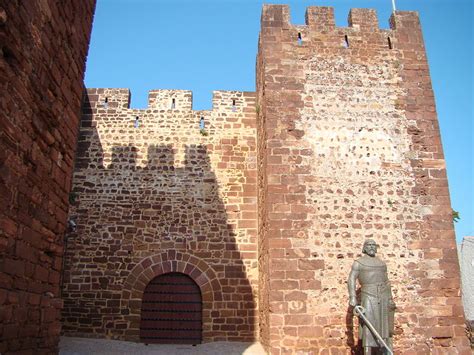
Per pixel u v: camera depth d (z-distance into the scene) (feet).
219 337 44.62
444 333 36.35
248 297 45.78
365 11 45.83
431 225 39.17
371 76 43.47
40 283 20.79
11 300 17.72
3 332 17.15
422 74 44.06
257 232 47.65
